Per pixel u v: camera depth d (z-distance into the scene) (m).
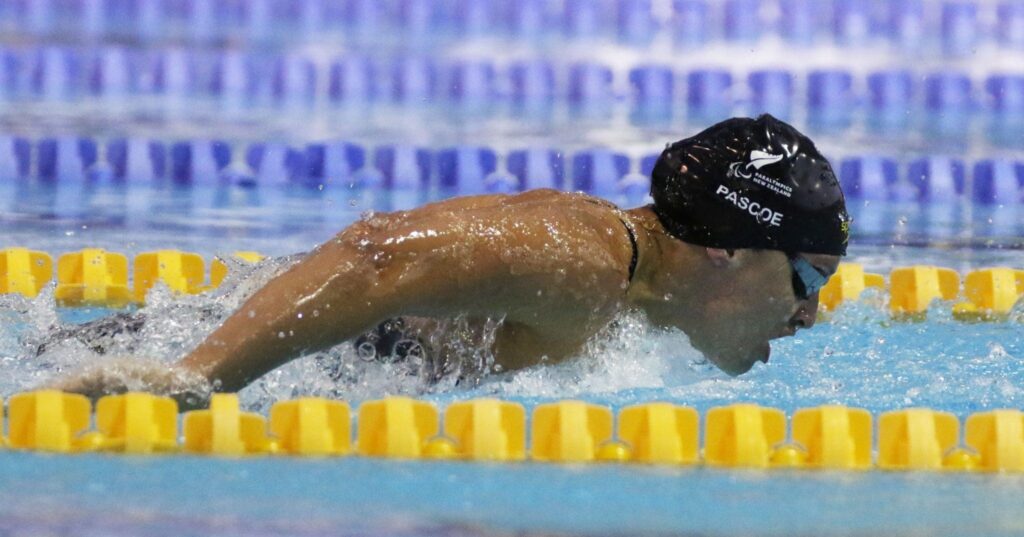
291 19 31.67
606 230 8.55
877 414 9.61
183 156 22.61
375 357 9.09
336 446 8.03
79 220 18.27
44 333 10.04
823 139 25.31
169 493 6.77
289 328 7.72
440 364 9.01
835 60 29.83
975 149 24.69
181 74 28.19
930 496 7.34
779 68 29.25
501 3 31.78
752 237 8.73
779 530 6.47
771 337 9.27
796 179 8.78
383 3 31.80
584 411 8.16
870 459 8.29
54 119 24.75
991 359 11.94
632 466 7.92
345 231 8.12
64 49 28.08
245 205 20.12
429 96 28.34
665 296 8.84
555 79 28.55
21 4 31.27
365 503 6.73
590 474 7.63
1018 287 15.62
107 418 7.82
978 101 28.39
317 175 22.81
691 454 8.20
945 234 19.59
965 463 8.21
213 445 7.71
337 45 29.98
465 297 7.98
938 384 10.74
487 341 8.82
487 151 23.22
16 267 14.90
